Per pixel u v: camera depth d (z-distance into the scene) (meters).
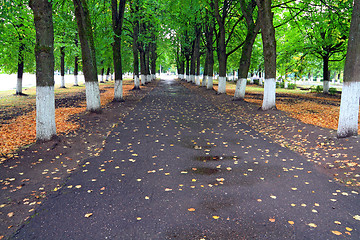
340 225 3.42
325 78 24.39
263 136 8.52
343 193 4.35
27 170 5.38
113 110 12.75
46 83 6.86
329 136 7.35
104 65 29.50
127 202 4.05
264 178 5.01
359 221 3.52
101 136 8.27
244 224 3.43
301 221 3.51
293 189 4.52
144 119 11.13
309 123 10.12
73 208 3.86
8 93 21.88
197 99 19.23
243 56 16.19
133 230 3.29
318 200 4.12
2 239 3.12
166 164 5.80
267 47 11.56
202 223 3.45
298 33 20.47
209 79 25.47
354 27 6.54
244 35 21.59
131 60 38.19
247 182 4.82
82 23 10.67
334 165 5.59
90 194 4.33
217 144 7.48
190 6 17.98
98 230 3.29
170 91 25.77
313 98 21.41
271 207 3.88
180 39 32.69
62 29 17.44
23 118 11.39
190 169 5.50
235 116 12.23
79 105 15.31
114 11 14.77
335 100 20.22
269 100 11.86
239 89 16.45
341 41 19.20
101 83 39.09
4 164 5.61
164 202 4.04
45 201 4.09
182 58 45.03
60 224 3.44
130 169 5.50
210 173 5.28
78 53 22.72
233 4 19.42
